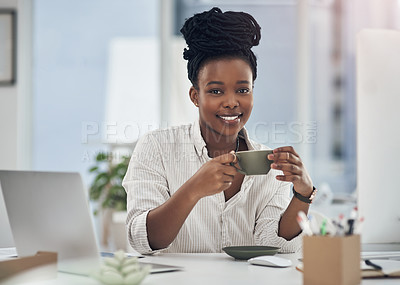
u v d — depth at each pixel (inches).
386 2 158.4
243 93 59.4
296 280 39.5
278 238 59.0
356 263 36.5
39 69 171.0
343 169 159.5
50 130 170.4
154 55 167.8
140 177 62.1
